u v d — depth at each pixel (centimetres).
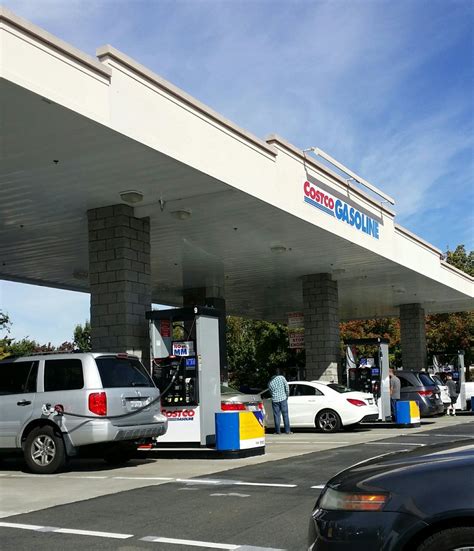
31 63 917
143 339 1530
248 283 2634
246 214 1559
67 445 1062
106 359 1109
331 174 1752
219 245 1922
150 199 1450
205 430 1302
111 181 1325
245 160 1390
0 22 877
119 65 1079
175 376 1324
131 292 1512
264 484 916
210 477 995
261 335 4425
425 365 3266
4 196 1420
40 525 693
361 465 442
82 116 1001
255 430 1280
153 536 639
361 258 2108
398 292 2858
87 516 731
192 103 1237
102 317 1512
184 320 1359
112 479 997
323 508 410
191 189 1372
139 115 1111
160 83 1159
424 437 1596
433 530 373
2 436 1105
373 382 2062
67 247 1939
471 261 4369
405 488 384
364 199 1950
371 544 377
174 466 1142
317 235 1775
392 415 2130
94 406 1053
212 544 607
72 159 1194
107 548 598
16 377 1125
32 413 1085
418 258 2380
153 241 1858
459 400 2812
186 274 2420
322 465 1104
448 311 3559
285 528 660
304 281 2470
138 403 1115
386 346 2102
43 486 941
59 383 1089
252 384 4416
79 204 1496
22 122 1020
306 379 2438
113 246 1512
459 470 384
